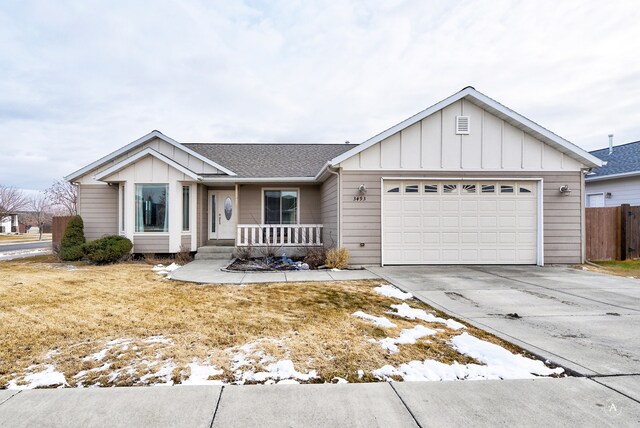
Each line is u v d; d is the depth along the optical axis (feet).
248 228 41.06
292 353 11.36
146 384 9.31
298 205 41.98
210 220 42.32
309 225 36.94
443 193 30.83
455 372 9.95
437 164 30.58
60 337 12.79
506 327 13.94
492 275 26.14
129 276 25.90
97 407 8.08
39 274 26.71
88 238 38.29
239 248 35.65
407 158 30.50
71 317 15.25
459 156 30.73
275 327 13.98
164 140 39.29
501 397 8.59
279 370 10.11
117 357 11.02
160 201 35.35
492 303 17.89
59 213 116.06
